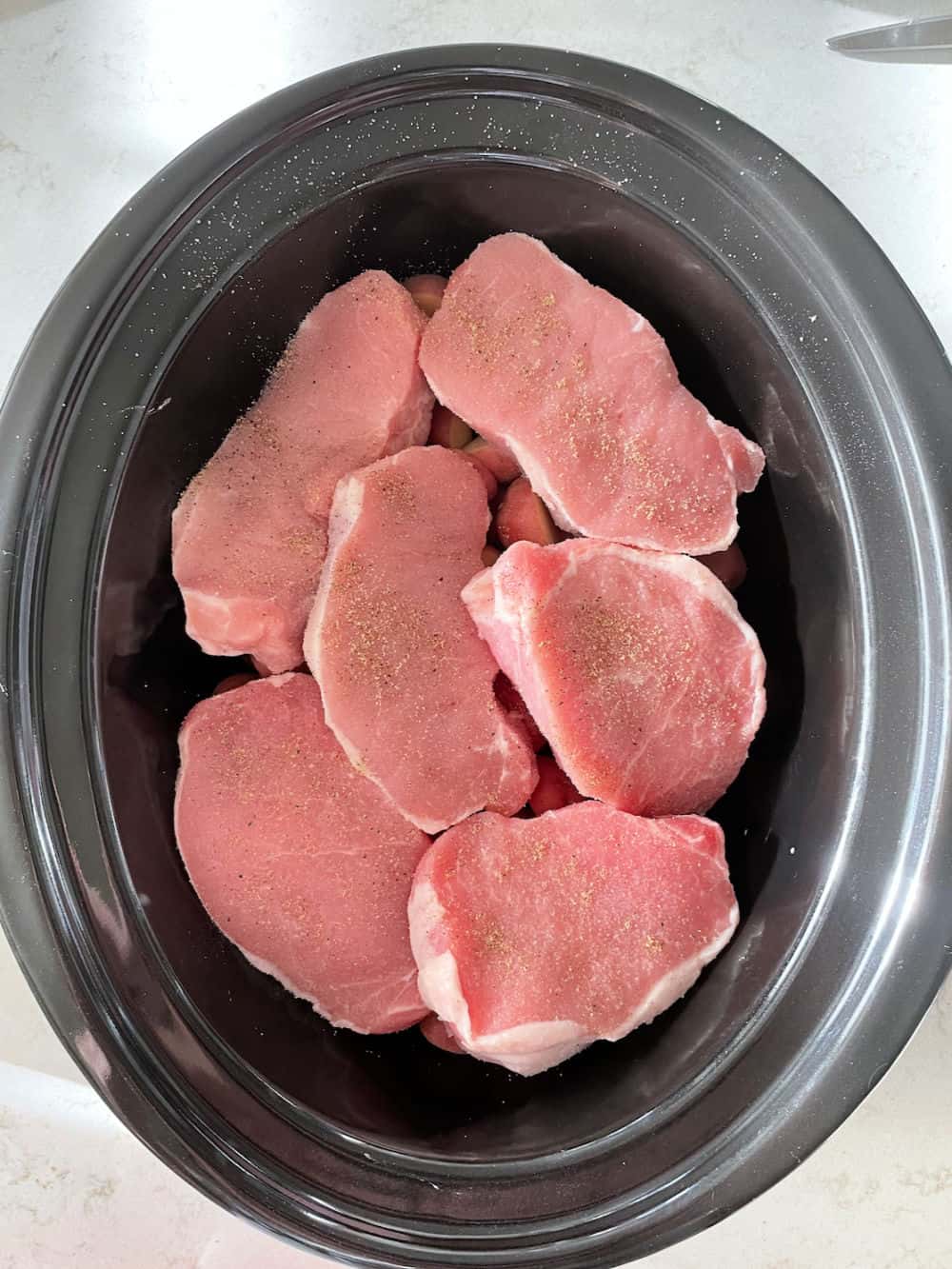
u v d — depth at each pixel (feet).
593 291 1.06
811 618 1.03
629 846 1.03
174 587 1.08
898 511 0.92
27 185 1.21
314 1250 0.92
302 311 1.08
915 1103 1.16
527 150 0.96
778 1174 0.91
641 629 1.05
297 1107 0.97
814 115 1.20
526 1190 0.94
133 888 0.96
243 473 1.07
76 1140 1.16
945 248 1.20
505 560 1.03
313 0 1.21
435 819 1.05
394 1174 0.95
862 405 0.93
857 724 0.95
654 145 0.94
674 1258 1.16
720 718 1.05
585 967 1.01
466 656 1.07
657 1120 0.95
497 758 1.06
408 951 1.07
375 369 1.08
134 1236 1.16
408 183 0.98
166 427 0.99
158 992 0.95
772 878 1.05
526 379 1.06
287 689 1.09
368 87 0.93
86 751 0.93
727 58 1.20
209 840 1.06
